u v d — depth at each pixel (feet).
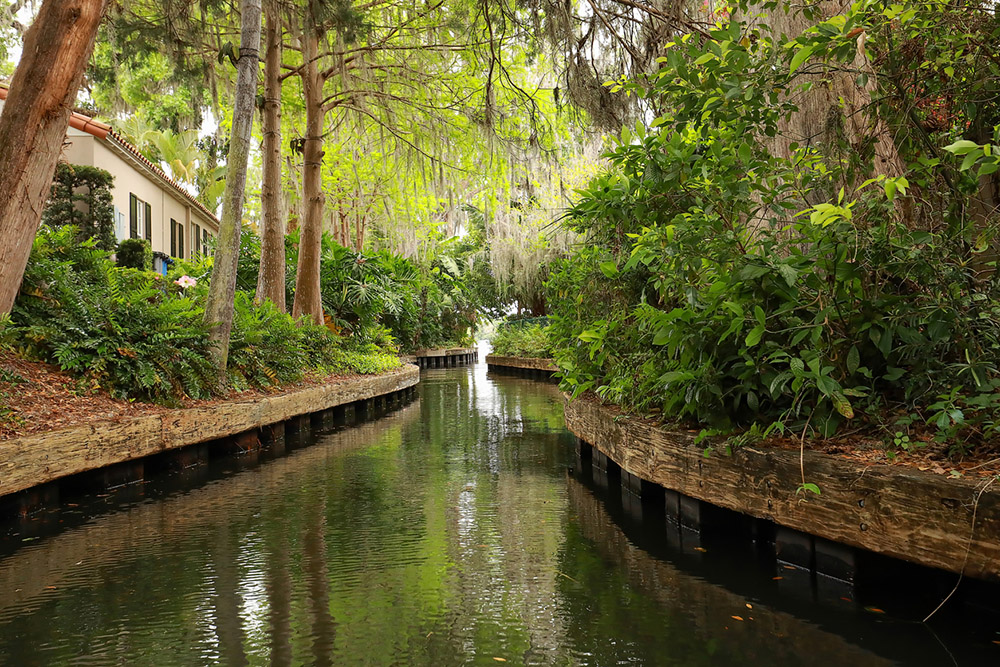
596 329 18.52
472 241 107.34
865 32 10.24
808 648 7.86
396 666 7.59
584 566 11.12
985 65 10.82
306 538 12.92
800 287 10.93
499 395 47.16
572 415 22.70
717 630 8.46
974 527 7.88
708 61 11.96
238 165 25.23
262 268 38.04
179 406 20.94
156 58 41.78
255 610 9.32
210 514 14.83
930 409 9.86
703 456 12.35
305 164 43.16
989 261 10.90
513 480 18.37
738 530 12.46
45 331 19.61
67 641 8.35
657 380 13.98
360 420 33.47
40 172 18.80
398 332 70.33
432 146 46.73
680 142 14.02
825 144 12.19
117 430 17.24
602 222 19.30
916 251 9.77
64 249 24.95
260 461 21.65
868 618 8.73
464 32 36.35
